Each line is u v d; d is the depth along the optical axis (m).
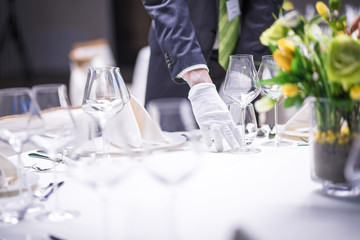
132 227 0.89
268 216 0.92
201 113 1.56
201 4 2.12
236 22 2.12
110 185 0.86
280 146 1.48
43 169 1.28
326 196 1.02
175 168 0.85
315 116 1.04
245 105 1.49
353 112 1.00
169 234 0.86
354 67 0.93
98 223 0.91
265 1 2.03
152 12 1.83
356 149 0.98
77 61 3.98
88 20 11.15
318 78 1.03
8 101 1.07
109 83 1.26
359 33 1.07
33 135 1.02
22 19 11.27
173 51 1.73
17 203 0.97
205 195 1.04
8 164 1.17
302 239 0.83
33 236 0.89
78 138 0.97
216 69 2.32
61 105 1.07
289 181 1.13
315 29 1.07
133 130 1.30
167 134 1.51
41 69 11.58
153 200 1.02
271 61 1.42
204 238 0.85
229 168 1.25
